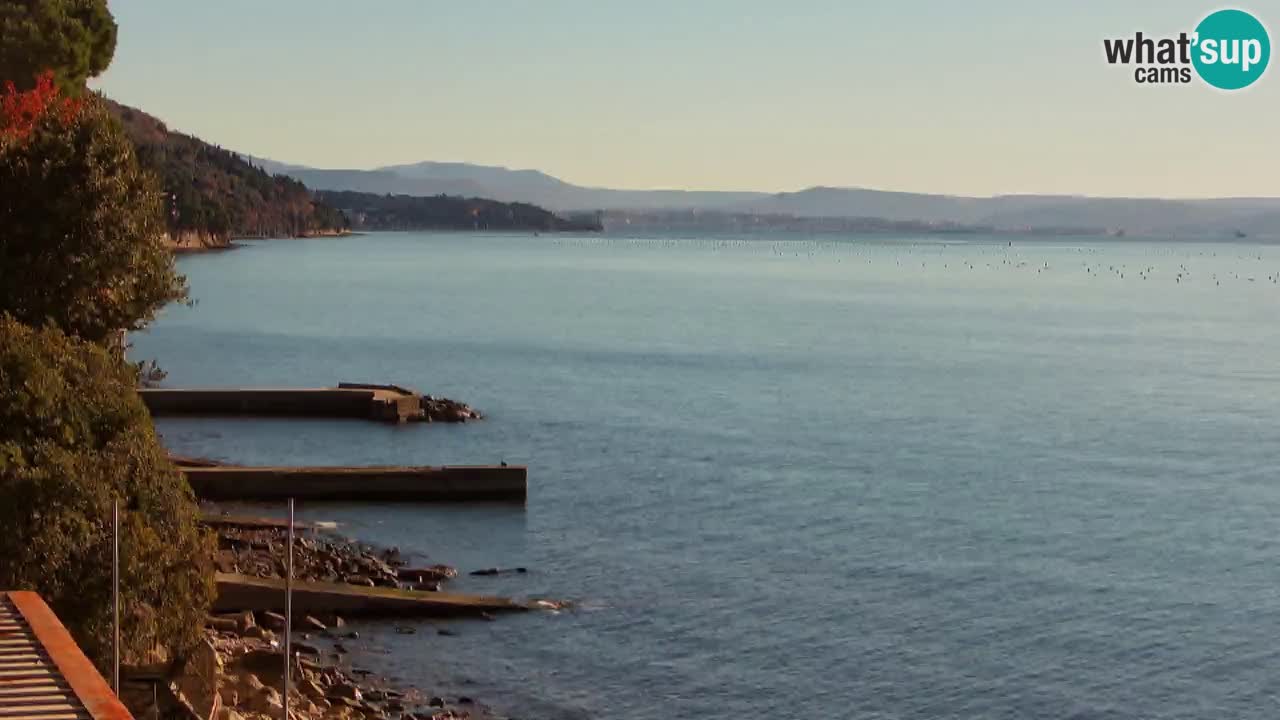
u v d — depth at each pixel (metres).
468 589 62.28
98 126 55.44
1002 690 50.84
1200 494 87.81
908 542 72.94
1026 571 67.25
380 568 63.62
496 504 80.12
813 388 142.12
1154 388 147.62
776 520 77.69
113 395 43.06
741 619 58.25
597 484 87.19
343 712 45.09
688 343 188.75
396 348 173.75
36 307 53.12
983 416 123.19
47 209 53.38
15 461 38.19
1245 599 63.00
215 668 42.28
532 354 170.25
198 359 156.00
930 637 56.50
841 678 51.59
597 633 55.88
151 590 40.06
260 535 68.94
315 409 111.31
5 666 23.52
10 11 113.25
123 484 41.16
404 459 95.75
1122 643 56.31
